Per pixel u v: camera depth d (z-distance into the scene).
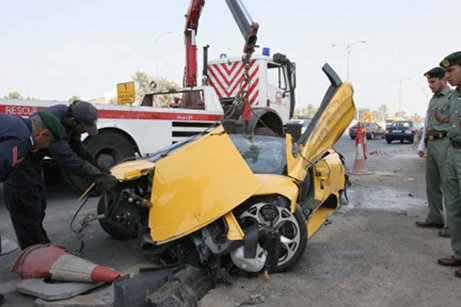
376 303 3.32
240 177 3.75
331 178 5.71
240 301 3.33
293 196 3.84
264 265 3.71
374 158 15.91
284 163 4.77
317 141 4.94
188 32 9.85
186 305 3.03
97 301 3.26
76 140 4.37
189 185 3.77
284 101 10.12
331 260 4.27
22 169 3.90
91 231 5.44
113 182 3.82
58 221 5.95
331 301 3.35
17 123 3.12
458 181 4.00
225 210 3.51
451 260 4.10
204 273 3.55
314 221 5.34
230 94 9.73
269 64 9.52
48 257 3.66
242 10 7.27
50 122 3.27
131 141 7.73
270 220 3.77
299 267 4.06
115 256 4.46
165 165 4.05
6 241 5.00
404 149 22.05
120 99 9.80
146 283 3.22
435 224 5.51
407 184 9.20
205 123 8.88
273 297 3.41
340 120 5.35
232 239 3.47
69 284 3.51
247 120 7.45
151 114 7.93
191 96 9.48
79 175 3.80
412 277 3.84
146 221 3.99
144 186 4.19
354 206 6.91
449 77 3.91
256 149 5.10
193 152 4.01
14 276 3.95
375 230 5.42
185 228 3.51
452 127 4.01
